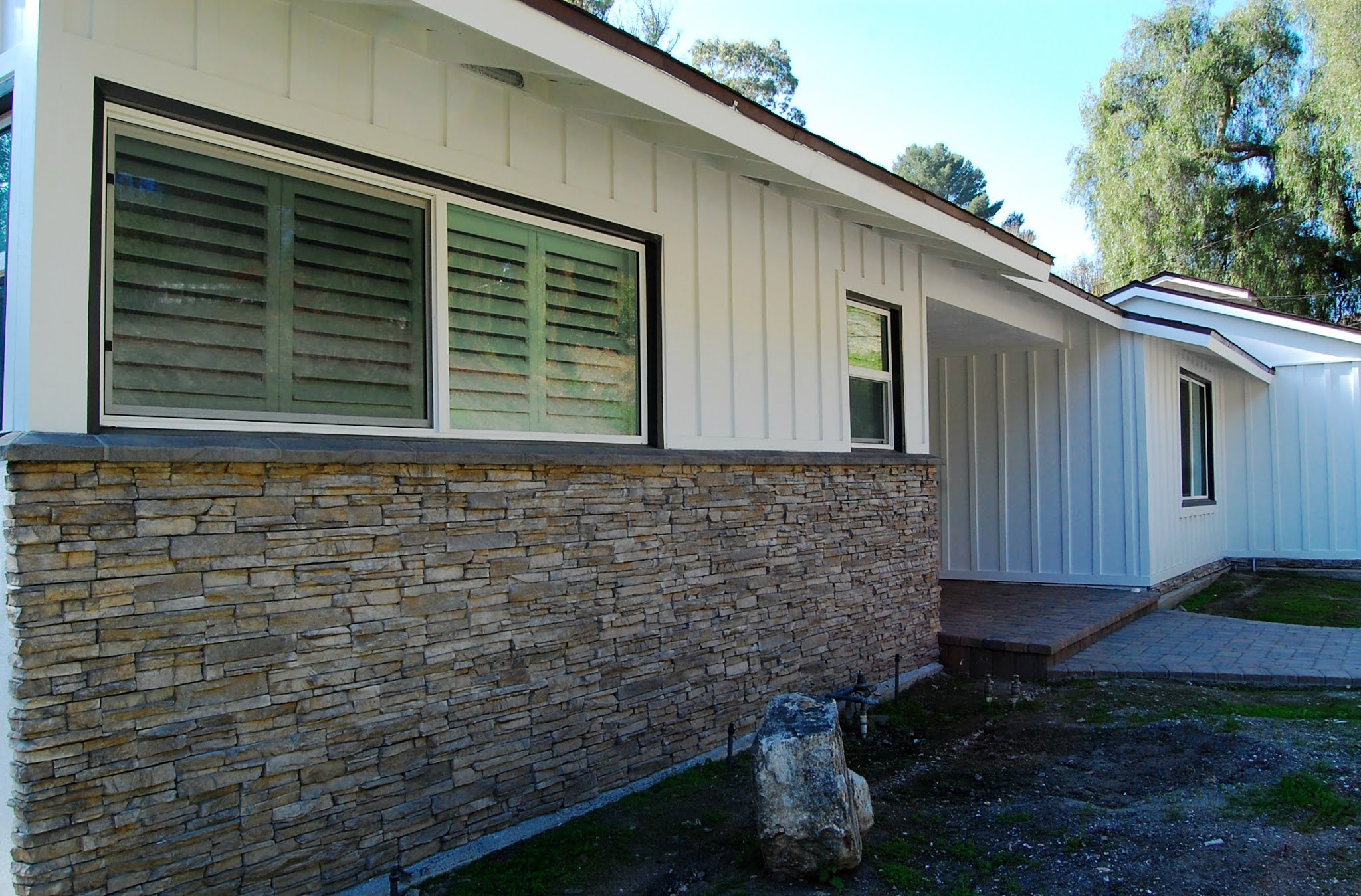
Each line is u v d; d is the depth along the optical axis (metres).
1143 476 9.52
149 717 2.58
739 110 4.11
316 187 3.24
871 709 5.75
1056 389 10.15
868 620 6.00
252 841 2.80
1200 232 21.36
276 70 3.04
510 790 3.61
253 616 2.82
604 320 4.39
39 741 2.36
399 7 2.98
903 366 6.71
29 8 2.54
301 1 3.08
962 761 4.76
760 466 5.10
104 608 2.50
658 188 4.60
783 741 3.33
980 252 6.19
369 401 3.37
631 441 4.46
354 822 3.07
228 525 2.77
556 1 3.17
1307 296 21.20
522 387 3.97
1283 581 11.83
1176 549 10.51
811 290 5.69
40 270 2.48
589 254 4.33
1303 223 20.53
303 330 3.19
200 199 2.92
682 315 4.71
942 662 6.85
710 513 4.73
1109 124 22.95
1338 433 12.42
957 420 10.89
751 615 4.96
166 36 2.77
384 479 3.21
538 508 3.78
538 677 3.74
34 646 2.36
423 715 3.30
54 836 2.38
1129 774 4.38
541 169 3.98
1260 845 3.45
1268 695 5.80
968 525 10.77
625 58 3.51
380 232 3.44
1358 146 17.91
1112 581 9.67
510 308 3.94
